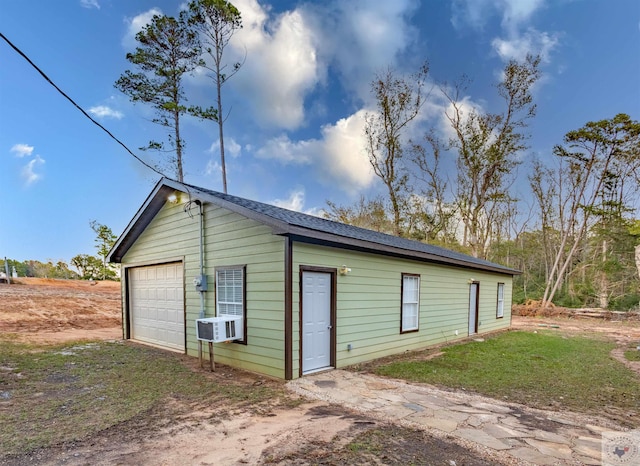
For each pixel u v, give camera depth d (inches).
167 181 292.2
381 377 225.8
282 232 205.0
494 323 507.5
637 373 249.6
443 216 927.7
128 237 365.4
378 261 290.7
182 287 307.9
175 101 694.5
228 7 697.0
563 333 478.0
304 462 110.3
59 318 492.4
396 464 109.0
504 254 1037.2
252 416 154.0
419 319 342.6
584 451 120.3
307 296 228.4
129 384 203.9
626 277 766.5
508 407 170.1
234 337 238.7
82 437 130.6
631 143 756.6
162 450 119.7
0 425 141.6
